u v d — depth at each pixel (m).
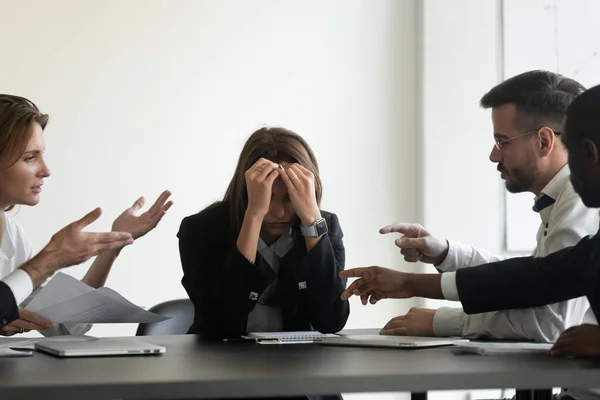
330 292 2.57
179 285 4.35
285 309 2.66
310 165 2.68
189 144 4.40
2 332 2.25
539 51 4.82
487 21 4.80
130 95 4.31
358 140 4.71
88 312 2.17
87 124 4.23
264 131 2.71
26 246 3.19
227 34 4.49
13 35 4.12
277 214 2.58
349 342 2.17
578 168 1.92
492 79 4.80
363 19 4.74
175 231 4.35
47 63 4.18
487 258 2.68
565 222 2.32
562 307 2.29
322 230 2.57
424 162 4.73
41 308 2.15
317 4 4.66
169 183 4.36
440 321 2.41
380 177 4.73
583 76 4.84
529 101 2.46
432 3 4.75
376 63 4.75
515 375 1.53
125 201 4.28
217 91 4.46
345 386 1.47
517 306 2.22
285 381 1.45
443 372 1.52
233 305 2.46
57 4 4.20
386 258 4.72
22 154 2.81
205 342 2.33
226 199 2.74
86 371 1.61
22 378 1.50
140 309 2.18
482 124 4.79
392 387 1.49
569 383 1.54
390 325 2.49
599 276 1.95
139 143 4.32
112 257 3.13
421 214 4.75
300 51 4.62
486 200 4.79
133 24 4.33
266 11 4.56
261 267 2.58
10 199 2.89
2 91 4.10
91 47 4.25
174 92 4.39
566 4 4.83
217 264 2.67
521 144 2.47
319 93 4.65
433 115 4.75
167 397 1.41
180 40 4.41
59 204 4.16
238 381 1.43
